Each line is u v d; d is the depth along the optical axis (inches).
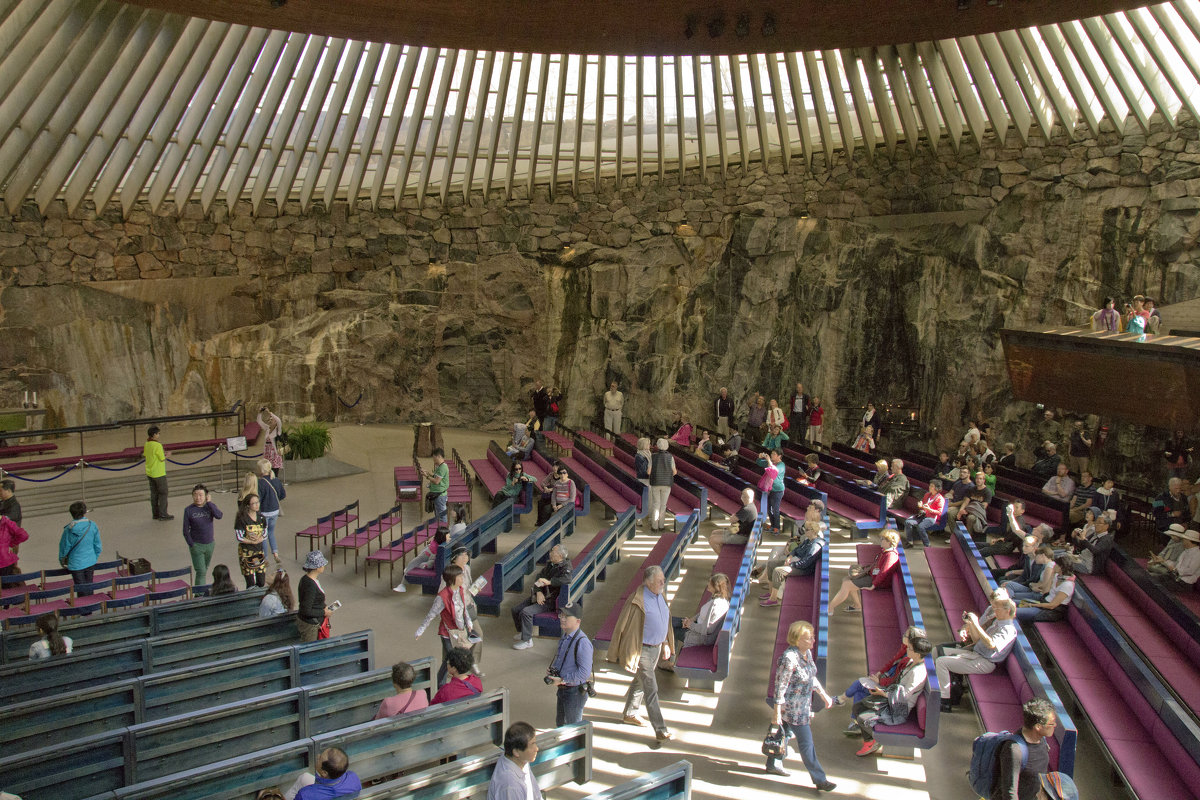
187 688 312.2
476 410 1071.0
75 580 456.8
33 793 245.3
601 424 1019.9
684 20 628.1
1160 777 277.4
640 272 1017.5
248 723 288.8
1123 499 666.2
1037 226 872.9
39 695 321.1
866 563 517.0
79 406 927.7
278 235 1026.7
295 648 337.1
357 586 515.8
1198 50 681.6
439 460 606.2
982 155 892.0
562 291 1048.2
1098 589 462.6
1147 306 658.8
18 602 436.8
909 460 788.6
